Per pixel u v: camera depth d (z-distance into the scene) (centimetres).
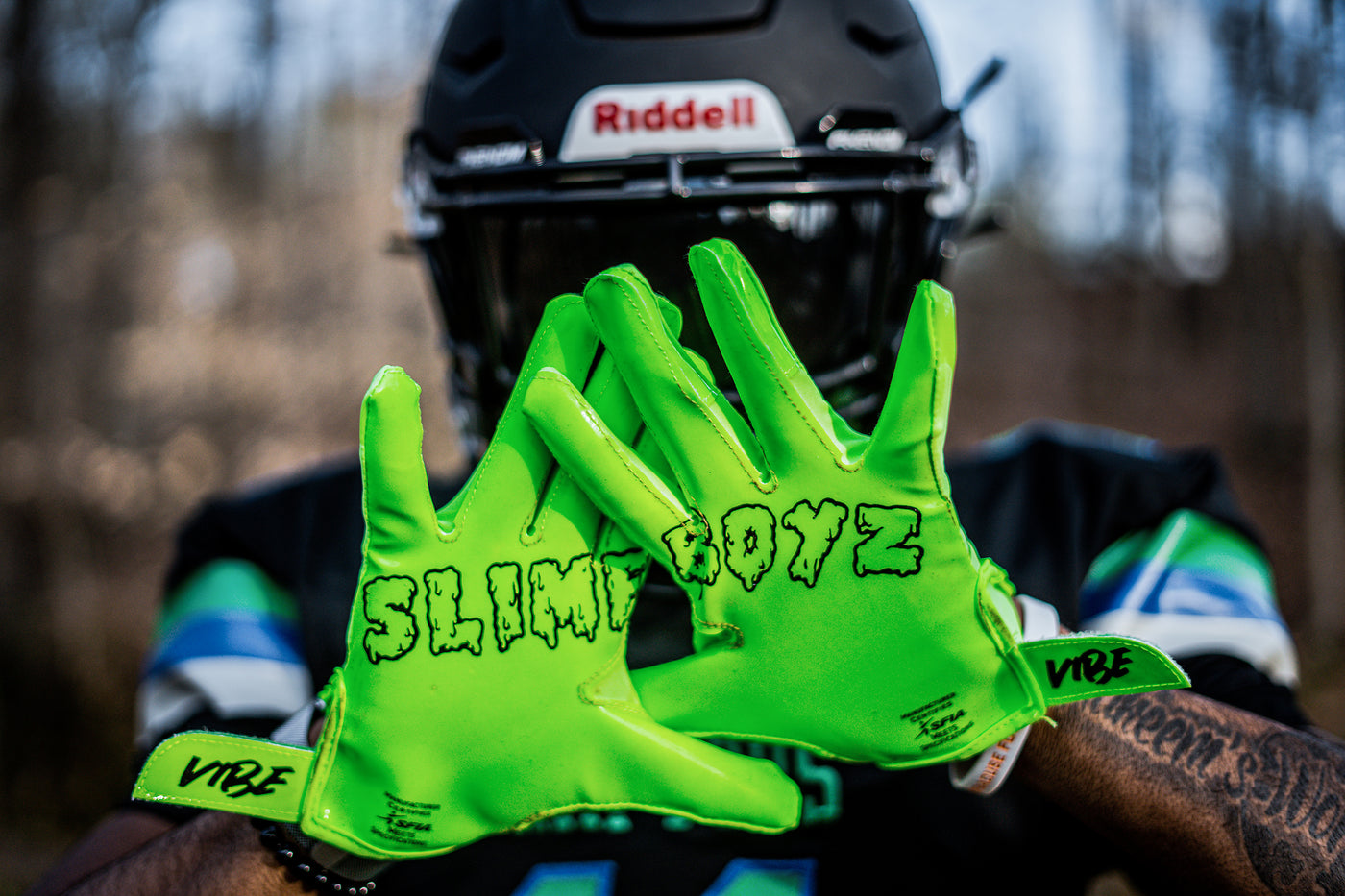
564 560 66
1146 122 719
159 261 466
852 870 81
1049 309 884
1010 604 66
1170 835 69
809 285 82
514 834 82
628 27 81
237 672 88
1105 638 62
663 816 82
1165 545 88
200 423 462
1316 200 580
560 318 67
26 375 422
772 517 65
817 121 82
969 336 889
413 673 64
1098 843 82
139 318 461
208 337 473
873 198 82
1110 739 69
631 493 64
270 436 464
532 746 65
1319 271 581
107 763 356
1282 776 69
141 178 461
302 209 485
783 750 82
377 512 64
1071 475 91
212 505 100
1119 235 838
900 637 64
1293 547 559
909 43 91
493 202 81
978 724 65
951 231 99
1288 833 67
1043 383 821
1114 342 824
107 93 441
